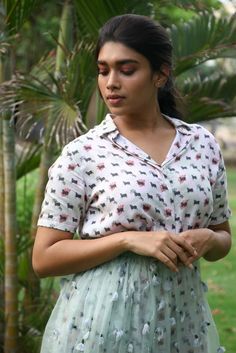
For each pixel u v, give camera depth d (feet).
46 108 13.61
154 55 8.76
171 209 8.64
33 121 13.94
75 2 14.43
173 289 8.77
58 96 13.89
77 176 8.68
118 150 8.72
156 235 8.40
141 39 8.64
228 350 18.56
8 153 14.98
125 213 8.49
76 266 8.71
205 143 9.20
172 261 8.41
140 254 8.45
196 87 15.93
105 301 8.64
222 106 15.30
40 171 15.53
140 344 8.64
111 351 8.63
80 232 8.94
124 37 8.61
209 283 25.62
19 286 16.25
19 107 13.80
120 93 8.70
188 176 8.78
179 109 9.86
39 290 16.35
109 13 14.42
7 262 15.38
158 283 8.67
